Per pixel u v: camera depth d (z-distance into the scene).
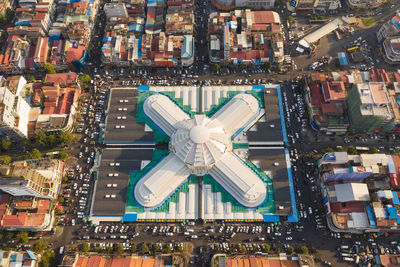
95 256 188.00
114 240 199.62
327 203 197.00
